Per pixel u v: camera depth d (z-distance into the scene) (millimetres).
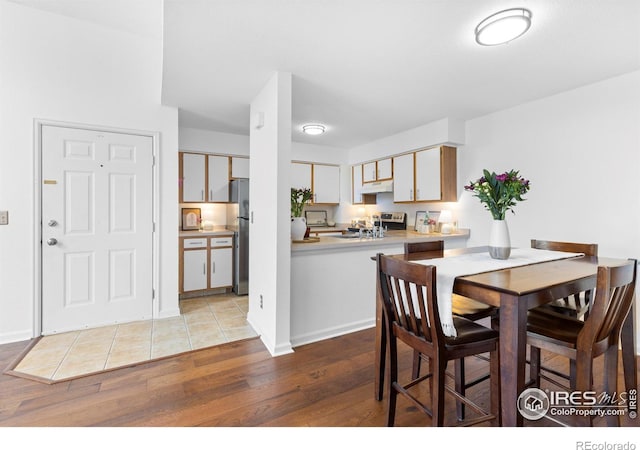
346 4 1571
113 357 2277
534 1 1545
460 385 1639
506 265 1705
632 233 2357
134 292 2982
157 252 3062
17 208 2490
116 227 2883
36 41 2525
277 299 2354
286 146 2357
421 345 1400
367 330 2887
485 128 3383
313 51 2033
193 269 3869
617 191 2430
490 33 1757
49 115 2574
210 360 2262
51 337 2588
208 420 1614
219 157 4211
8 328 2482
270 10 1618
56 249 2643
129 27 2803
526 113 3008
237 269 4004
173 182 3129
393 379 1569
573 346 1357
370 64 2213
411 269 1392
